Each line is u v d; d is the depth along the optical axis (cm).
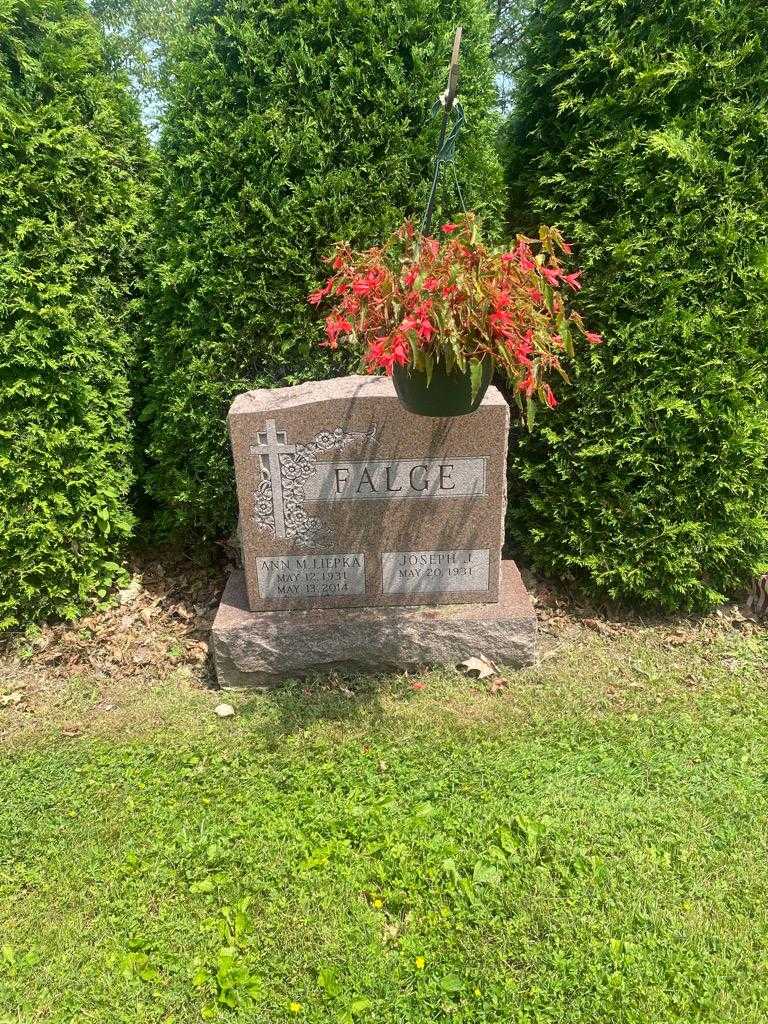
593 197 390
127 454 462
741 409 393
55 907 261
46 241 390
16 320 385
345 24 376
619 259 381
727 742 338
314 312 402
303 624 377
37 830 295
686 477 405
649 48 371
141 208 451
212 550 492
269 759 329
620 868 266
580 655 407
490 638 383
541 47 399
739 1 365
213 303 400
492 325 264
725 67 364
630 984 226
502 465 365
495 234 408
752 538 423
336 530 376
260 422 356
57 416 408
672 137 364
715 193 376
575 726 348
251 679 385
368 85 379
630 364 395
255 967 235
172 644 424
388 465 365
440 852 272
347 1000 224
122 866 276
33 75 385
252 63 378
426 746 334
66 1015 226
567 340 288
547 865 268
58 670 407
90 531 433
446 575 386
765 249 377
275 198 383
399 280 276
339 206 381
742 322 388
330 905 254
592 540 432
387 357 259
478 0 399
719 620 442
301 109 380
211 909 256
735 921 248
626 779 313
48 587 426
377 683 379
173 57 397
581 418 410
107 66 458
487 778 312
